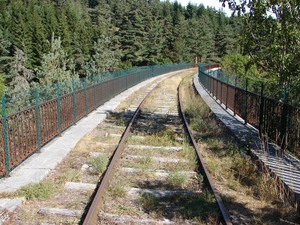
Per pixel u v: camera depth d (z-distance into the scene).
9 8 68.81
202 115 15.43
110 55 51.91
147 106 18.34
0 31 51.62
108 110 15.95
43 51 56.50
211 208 5.89
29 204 5.96
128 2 93.75
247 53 11.44
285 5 8.95
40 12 71.56
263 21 9.84
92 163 7.96
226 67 31.59
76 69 62.78
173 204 6.17
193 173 7.67
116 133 11.51
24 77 43.12
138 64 75.69
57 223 5.32
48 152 8.82
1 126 6.86
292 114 8.31
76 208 5.82
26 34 57.31
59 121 10.60
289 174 7.18
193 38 91.69
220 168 8.01
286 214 5.87
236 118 14.17
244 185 7.13
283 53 9.84
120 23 74.88
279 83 10.11
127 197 6.35
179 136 11.25
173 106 18.75
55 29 63.12
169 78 42.94
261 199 6.43
